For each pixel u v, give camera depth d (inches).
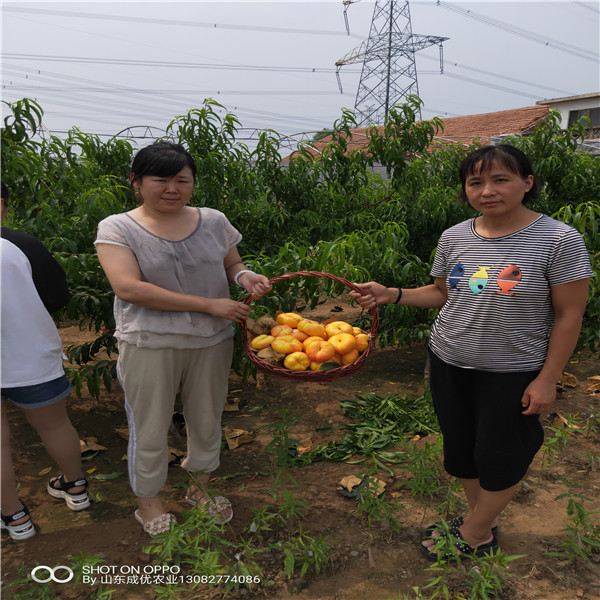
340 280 87.9
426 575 82.1
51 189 133.1
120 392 149.6
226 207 162.7
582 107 816.9
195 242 82.3
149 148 77.0
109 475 110.0
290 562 80.4
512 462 76.2
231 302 83.5
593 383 156.3
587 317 147.9
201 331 83.6
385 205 168.4
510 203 69.1
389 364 174.7
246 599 77.4
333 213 174.1
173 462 115.6
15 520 89.7
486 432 76.2
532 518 96.0
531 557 85.7
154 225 80.2
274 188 169.8
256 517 89.8
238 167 154.7
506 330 71.6
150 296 77.4
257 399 147.6
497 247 72.0
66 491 98.2
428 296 88.7
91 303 119.1
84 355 125.7
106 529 92.9
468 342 75.2
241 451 121.3
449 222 160.6
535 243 69.0
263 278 89.3
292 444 122.2
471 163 71.2
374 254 135.0
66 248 116.7
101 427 130.8
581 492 103.6
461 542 83.9
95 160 153.7
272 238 168.4
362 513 97.0
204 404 89.8
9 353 82.3
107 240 77.5
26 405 86.9
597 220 138.4
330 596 78.1
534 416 76.0
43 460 115.8
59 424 92.7
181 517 95.3
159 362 81.7
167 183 76.5
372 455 116.5
